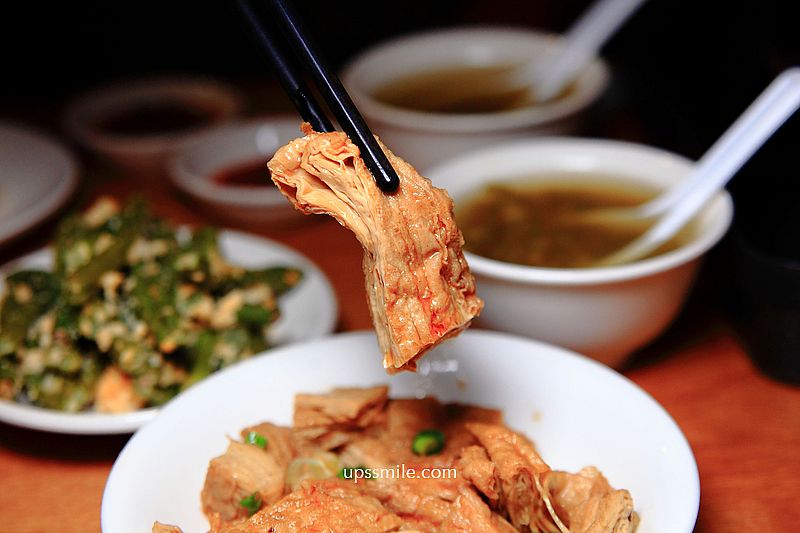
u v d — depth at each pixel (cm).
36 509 39
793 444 40
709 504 38
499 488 34
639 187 45
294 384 38
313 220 54
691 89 53
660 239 42
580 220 44
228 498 35
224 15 79
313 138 30
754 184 45
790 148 46
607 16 54
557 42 58
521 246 42
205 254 45
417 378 39
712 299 47
